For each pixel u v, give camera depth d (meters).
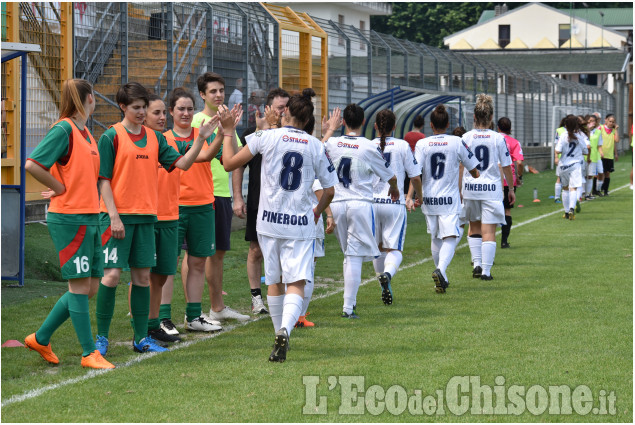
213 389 7.07
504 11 92.88
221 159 9.59
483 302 11.16
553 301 11.09
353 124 10.45
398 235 11.12
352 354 8.31
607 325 9.55
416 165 11.22
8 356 8.17
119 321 10.07
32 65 14.69
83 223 7.72
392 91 20.05
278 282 8.60
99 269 8.00
